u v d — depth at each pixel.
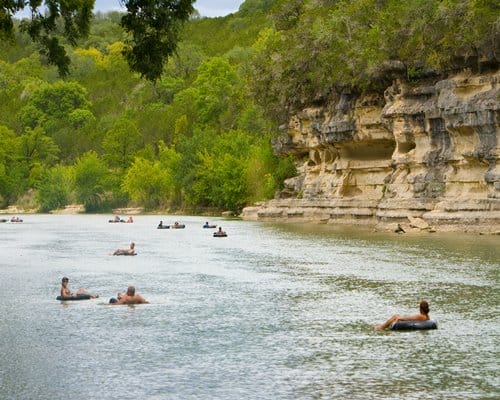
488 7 71.56
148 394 22.23
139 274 48.38
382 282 42.44
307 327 30.91
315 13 105.81
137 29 43.94
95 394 22.28
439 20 76.25
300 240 73.50
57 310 35.41
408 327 30.16
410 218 78.94
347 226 94.38
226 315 33.66
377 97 93.19
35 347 27.89
